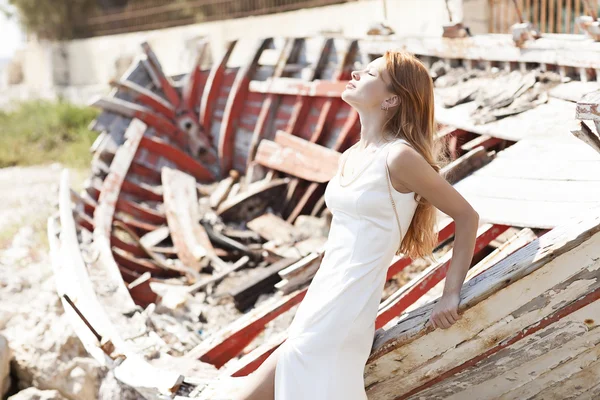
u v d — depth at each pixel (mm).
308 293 2801
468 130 4996
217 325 5457
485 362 2859
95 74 18766
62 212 5949
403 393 3006
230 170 8219
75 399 4602
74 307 4480
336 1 11969
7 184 11141
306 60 7758
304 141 7250
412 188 2609
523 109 4977
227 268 6344
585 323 2682
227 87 8375
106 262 5496
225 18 14961
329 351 2660
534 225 3398
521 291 2668
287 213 7281
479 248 3920
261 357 3705
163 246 7016
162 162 7906
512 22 7984
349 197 2666
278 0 13797
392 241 2662
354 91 2736
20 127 14883
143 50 8391
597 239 2541
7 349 4867
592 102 2590
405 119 2688
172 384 3510
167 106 8242
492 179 4078
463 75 5980
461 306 2688
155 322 4926
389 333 2924
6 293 6336
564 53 5039
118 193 7137
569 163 3891
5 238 8148
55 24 20016
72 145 13680
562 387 2885
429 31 8328
